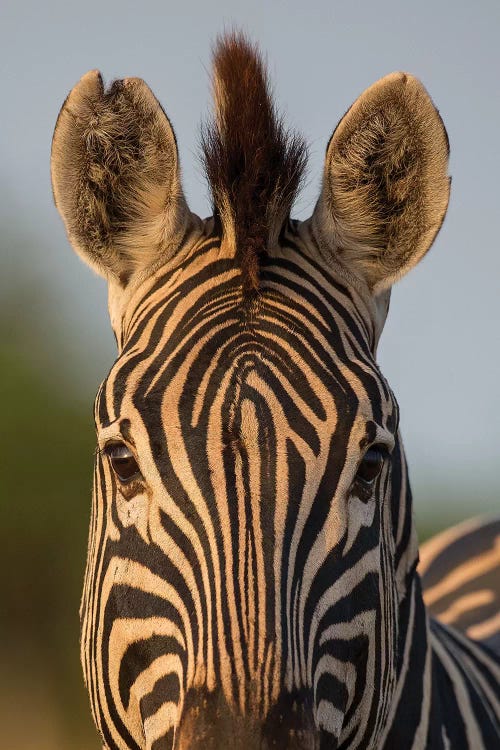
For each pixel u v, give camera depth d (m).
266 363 5.99
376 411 6.11
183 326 6.21
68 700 28.62
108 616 6.09
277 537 5.64
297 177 6.47
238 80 6.59
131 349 6.28
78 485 32.50
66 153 6.71
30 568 31.53
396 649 6.84
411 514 7.36
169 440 5.83
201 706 5.37
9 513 31.75
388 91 6.64
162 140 6.62
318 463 5.84
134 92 6.57
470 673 8.47
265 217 6.39
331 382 6.05
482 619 10.88
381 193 6.88
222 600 5.53
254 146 6.44
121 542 6.00
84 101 6.60
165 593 5.76
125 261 6.85
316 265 6.68
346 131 6.72
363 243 6.87
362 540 6.02
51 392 33.25
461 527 12.84
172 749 5.71
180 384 5.94
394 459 7.14
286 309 6.27
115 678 6.11
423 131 6.71
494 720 8.25
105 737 6.41
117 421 5.98
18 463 32.12
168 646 5.75
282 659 5.45
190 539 5.71
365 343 6.52
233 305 6.22
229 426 5.79
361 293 6.82
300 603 5.65
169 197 6.66
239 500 5.67
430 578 12.05
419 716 7.21
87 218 6.82
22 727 26.73
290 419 5.86
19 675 29.78
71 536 32.22
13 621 31.23
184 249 6.70
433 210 6.80
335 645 5.82
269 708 5.32
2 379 32.91
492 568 11.77
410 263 6.86
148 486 5.88
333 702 5.83
